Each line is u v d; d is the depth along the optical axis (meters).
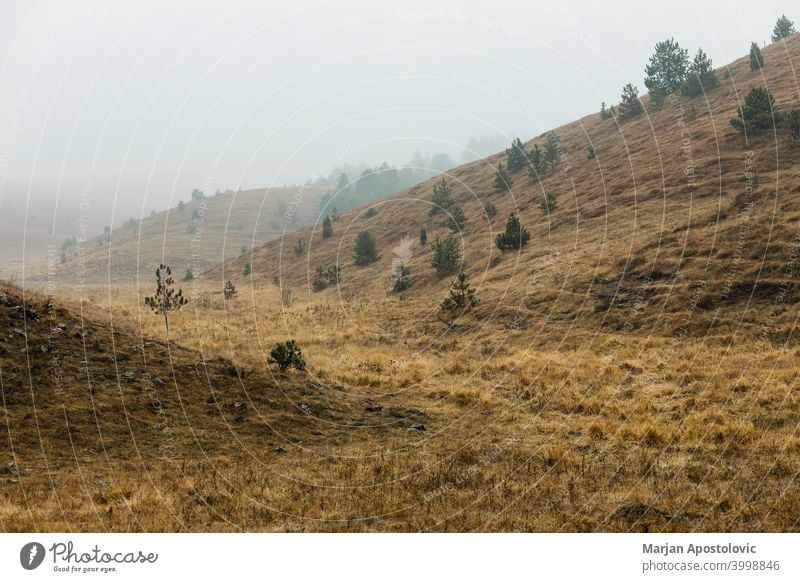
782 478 9.38
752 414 13.12
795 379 14.94
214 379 14.80
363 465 10.98
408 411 15.04
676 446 11.67
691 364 17.20
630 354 19.09
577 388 16.47
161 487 9.22
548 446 12.12
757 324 19.33
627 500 8.82
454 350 22.44
